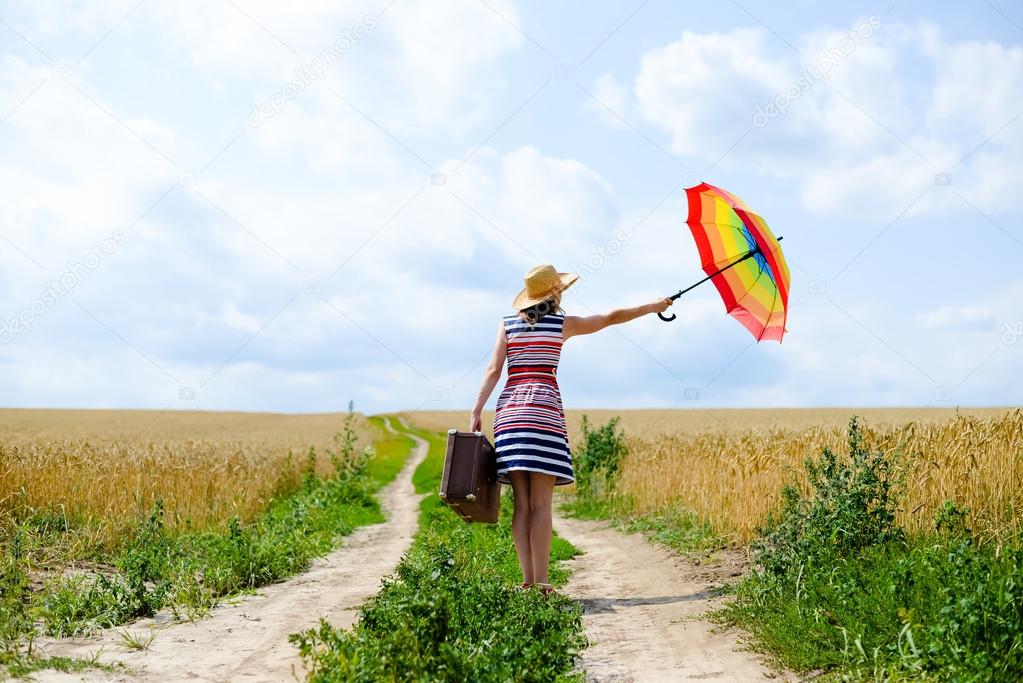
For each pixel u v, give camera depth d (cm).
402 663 448
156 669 568
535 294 791
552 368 786
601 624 743
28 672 524
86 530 1145
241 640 671
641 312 819
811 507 830
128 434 4144
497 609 596
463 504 746
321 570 1130
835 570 688
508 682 476
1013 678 469
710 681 548
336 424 8294
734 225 866
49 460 1378
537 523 763
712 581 924
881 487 777
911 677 502
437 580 594
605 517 1756
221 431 5772
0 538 1026
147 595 810
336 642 486
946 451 904
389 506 2331
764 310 859
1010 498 812
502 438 768
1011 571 564
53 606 732
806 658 563
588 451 2100
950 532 742
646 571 1040
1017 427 914
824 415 5284
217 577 934
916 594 582
